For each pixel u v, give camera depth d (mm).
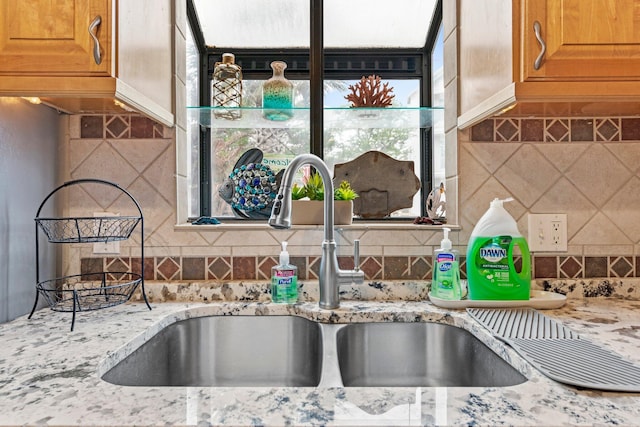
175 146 1162
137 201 1150
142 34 964
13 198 931
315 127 1312
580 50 846
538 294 1080
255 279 1162
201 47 1479
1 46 816
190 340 1023
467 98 1139
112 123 1148
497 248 1019
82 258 1140
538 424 467
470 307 1020
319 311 1003
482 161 1180
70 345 750
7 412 488
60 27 817
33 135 1003
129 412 490
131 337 800
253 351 1038
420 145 1401
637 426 463
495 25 954
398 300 1126
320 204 1163
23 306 962
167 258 1153
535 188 1170
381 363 991
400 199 1324
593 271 1159
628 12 848
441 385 966
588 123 1164
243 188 1290
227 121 1344
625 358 668
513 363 708
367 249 1174
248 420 474
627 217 1159
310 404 515
